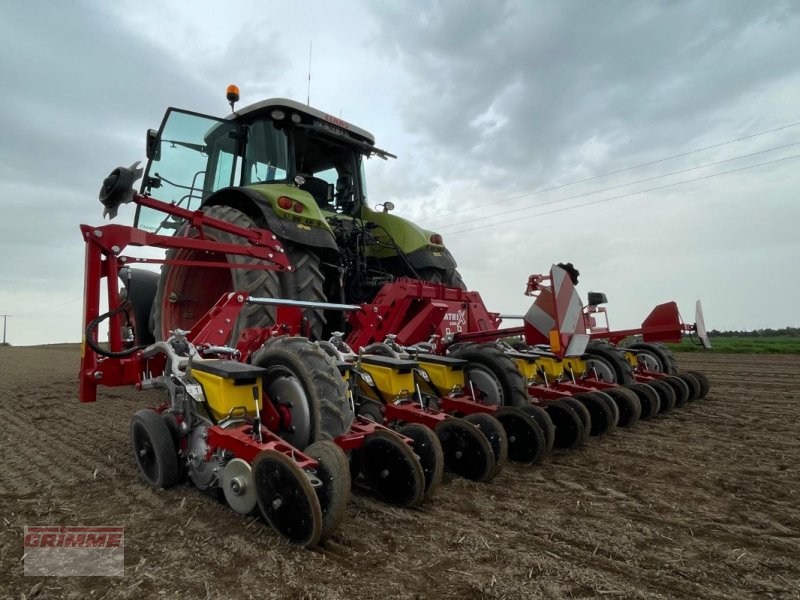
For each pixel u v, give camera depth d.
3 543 2.18
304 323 4.15
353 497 2.75
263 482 2.15
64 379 9.39
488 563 1.98
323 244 4.33
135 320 5.46
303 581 1.80
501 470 3.17
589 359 5.68
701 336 5.58
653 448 3.92
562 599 1.72
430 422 3.18
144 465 2.89
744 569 1.98
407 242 5.78
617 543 2.19
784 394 7.04
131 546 2.12
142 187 5.61
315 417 2.53
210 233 4.43
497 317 5.52
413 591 1.75
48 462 3.51
